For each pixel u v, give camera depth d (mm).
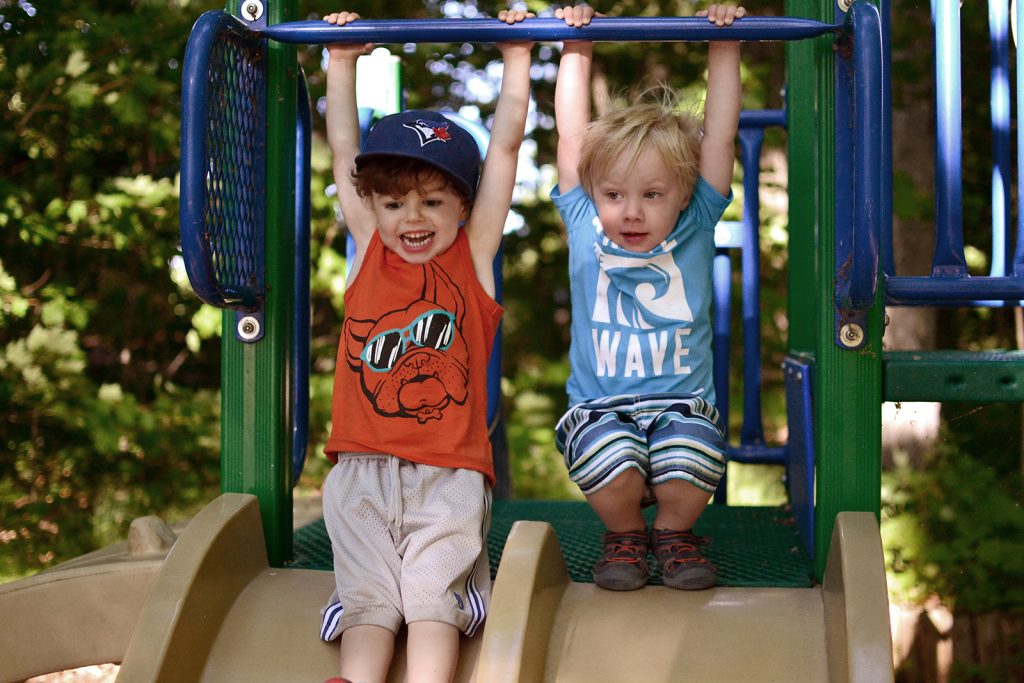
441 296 2080
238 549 2090
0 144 4734
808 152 3236
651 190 2160
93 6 4977
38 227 4609
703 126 2289
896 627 4316
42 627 2180
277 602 2053
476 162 2127
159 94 4867
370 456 2025
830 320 2104
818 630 1895
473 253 2152
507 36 2121
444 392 2027
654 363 2207
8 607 2182
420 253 2094
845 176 2078
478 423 2059
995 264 2707
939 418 4387
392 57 3219
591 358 2252
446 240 2096
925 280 2158
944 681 4270
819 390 2113
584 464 2043
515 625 1736
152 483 5207
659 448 2078
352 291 2135
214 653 1931
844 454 2096
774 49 5773
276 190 2256
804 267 3248
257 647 1946
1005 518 4137
